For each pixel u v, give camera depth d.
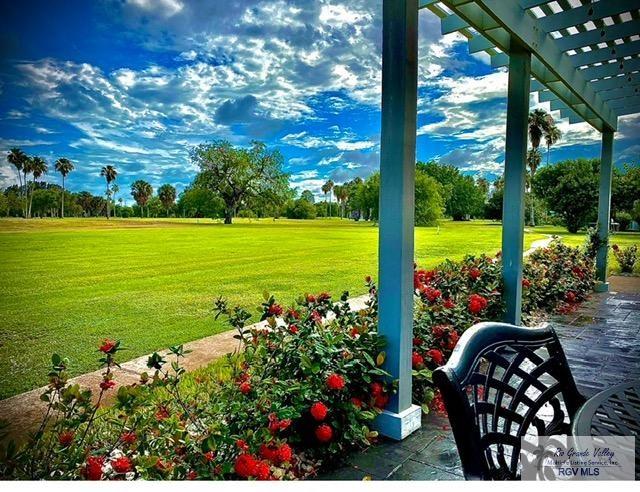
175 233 21.38
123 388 1.84
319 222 37.75
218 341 4.24
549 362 1.31
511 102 3.68
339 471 2.09
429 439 2.38
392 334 2.39
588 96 4.96
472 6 3.10
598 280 7.00
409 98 2.32
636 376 3.23
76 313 5.59
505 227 3.82
